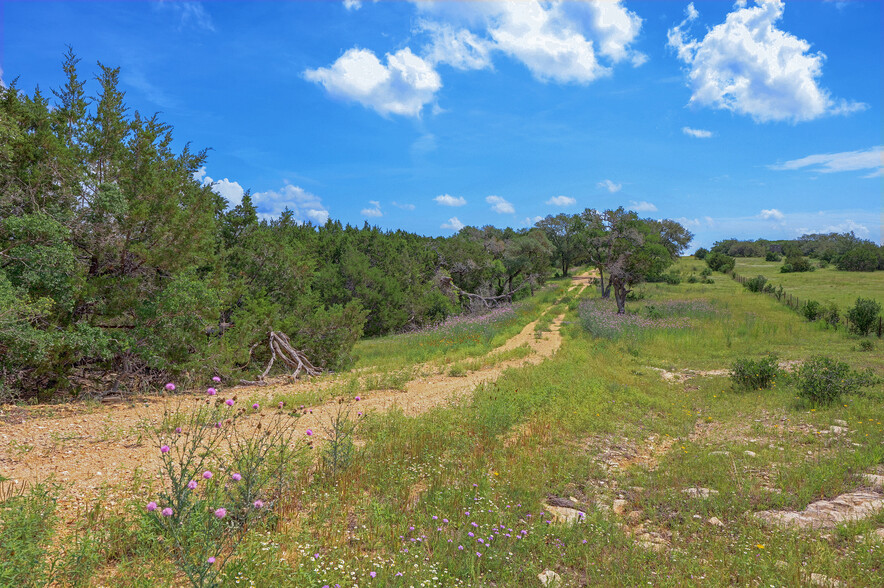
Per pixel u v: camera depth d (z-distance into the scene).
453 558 4.45
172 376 12.77
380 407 11.07
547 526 5.28
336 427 7.03
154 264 12.03
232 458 6.42
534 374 15.22
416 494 6.21
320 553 4.30
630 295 51.00
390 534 4.85
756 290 53.44
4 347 9.81
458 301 46.06
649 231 42.53
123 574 3.72
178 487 4.06
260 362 16.00
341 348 17.75
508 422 9.74
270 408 10.47
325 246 36.31
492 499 5.98
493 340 24.97
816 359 13.02
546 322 34.62
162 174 13.80
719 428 10.41
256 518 4.65
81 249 11.89
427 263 46.16
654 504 6.39
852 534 5.28
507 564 4.51
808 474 7.19
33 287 10.46
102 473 5.96
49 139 11.19
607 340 25.00
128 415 9.16
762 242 143.00
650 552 4.91
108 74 12.88
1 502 3.95
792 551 4.91
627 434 9.84
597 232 48.06
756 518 5.81
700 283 67.31
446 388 13.80
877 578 4.30
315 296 20.48
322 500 5.53
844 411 11.04
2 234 10.48
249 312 16.27
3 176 10.80
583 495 6.64
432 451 7.70
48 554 3.78
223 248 18.20
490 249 54.56
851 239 103.88
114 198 11.48
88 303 11.68
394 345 25.12
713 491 6.76
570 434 9.51
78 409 9.68
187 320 12.33
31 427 7.95
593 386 13.61
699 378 16.52
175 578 3.79
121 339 11.55
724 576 4.40
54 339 10.23
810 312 30.17
